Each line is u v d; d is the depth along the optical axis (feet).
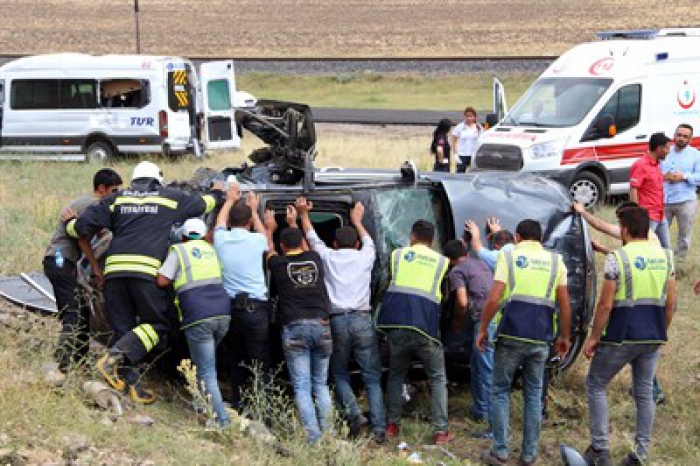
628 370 63.82
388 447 52.75
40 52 425.28
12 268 77.66
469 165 132.46
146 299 51.52
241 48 433.89
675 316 75.77
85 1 539.70
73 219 55.21
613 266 49.88
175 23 484.33
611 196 126.93
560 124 125.18
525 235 50.75
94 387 50.29
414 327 51.49
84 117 168.04
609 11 472.44
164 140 166.81
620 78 124.88
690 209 85.56
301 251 52.85
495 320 54.29
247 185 61.46
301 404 50.65
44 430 44.91
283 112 64.03
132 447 45.01
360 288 53.57
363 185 58.59
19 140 169.99
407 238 57.67
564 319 50.62
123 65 166.71
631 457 51.26
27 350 55.72
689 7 467.93
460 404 59.26
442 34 450.71
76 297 56.13
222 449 47.42
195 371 49.39
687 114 127.65
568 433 55.77
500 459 50.31
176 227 56.59
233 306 52.13
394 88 340.18
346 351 53.57
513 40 431.84
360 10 511.40
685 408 58.75
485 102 303.68
